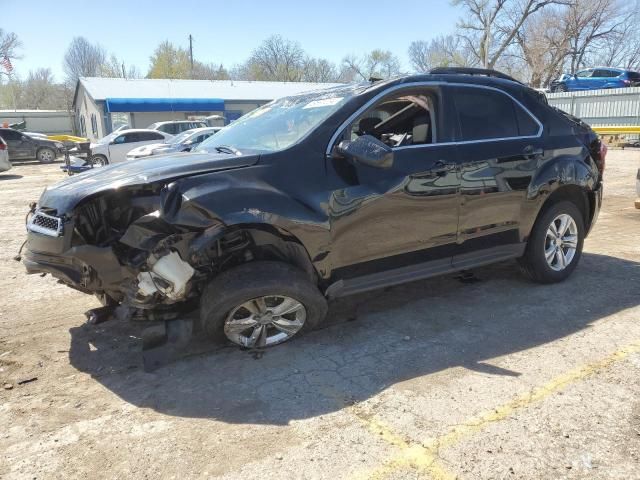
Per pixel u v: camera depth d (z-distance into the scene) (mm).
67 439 2775
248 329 3617
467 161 4109
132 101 30391
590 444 2598
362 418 2883
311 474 2453
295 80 61844
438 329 4012
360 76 56719
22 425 2908
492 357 3531
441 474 2416
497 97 4457
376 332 3984
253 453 2617
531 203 4496
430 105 4133
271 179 3389
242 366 3504
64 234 3252
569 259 4961
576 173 4707
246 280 3355
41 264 3418
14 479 2473
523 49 43469
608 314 4180
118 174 3492
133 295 3332
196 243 3150
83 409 3057
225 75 64875
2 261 6312
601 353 3531
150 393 3211
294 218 3361
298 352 3680
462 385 3184
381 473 2439
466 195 4113
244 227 3271
